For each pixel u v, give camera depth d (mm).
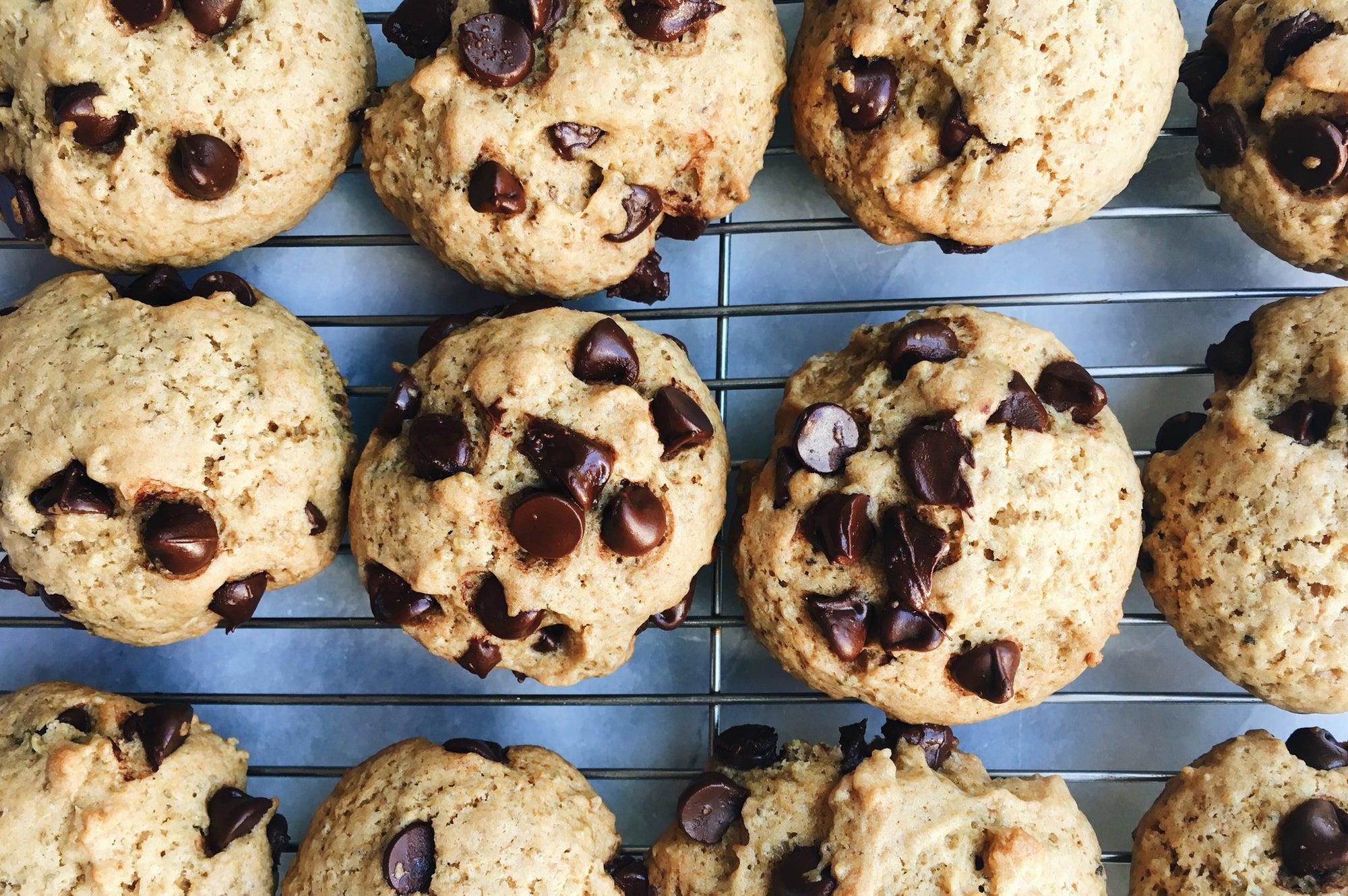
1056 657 232
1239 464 234
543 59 230
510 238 234
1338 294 240
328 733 262
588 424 225
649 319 259
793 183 262
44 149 229
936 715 236
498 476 225
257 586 235
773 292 263
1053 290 260
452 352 234
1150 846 241
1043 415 229
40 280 260
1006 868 221
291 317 249
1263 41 236
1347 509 229
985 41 227
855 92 231
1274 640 232
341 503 242
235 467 229
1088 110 228
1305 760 238
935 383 228
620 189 234
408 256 262
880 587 228
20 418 228
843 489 229
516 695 258
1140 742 260
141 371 228
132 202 231
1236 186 243
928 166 234
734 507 259
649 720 262
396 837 226
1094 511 229
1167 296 253
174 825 231
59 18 225
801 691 260
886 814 226
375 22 258
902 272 261
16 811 225
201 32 230
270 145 234
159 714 236
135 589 229
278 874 247
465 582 227
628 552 223
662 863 238
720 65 230
